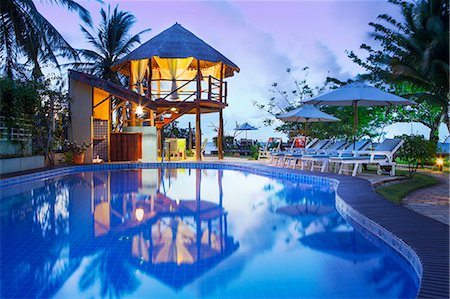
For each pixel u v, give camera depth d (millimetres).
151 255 4004
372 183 8477
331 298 3025
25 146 12352
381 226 4551
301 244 4457
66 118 14102
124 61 18172
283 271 3562
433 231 4320
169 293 3088
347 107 19172
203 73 21562
